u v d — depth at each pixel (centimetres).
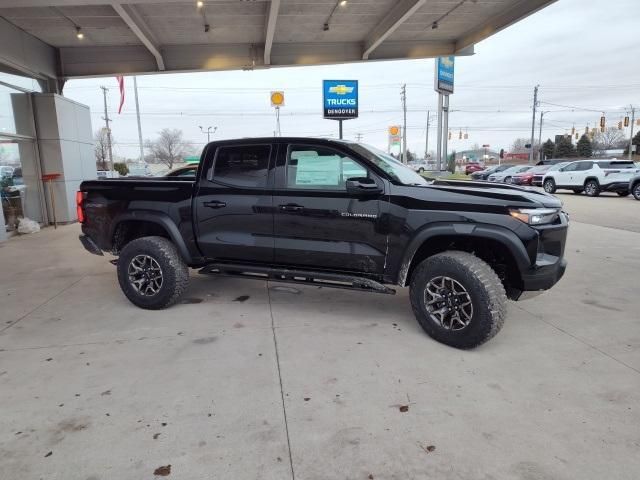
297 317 454
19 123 1041
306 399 301
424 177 495
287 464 239
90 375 335
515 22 988
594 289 545
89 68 1185
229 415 283
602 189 1948
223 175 455
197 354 369
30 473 233
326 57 1229
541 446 251
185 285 475
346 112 1714
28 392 312
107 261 726
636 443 253
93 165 1313
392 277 402
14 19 951
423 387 315
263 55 1209
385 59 1237
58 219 1136
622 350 374
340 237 412
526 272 357
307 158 425
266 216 435
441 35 1186
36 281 600
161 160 6462
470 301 361
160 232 506
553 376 330
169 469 236
